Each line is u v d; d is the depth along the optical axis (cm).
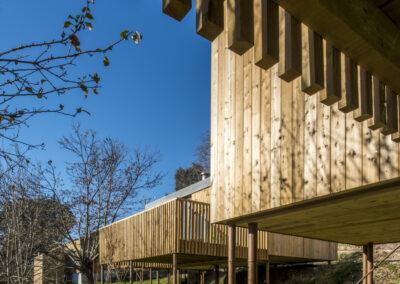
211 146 626
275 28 118
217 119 620
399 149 353
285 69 122
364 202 447
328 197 438
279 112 497
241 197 543
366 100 161
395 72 151
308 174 445
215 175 607
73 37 191
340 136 413
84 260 1283
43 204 1023
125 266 1204
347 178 398
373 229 652
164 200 1439
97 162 1412
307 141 451
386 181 367
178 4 103
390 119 177
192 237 865
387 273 1150
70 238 1280
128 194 1502
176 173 3062
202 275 1572
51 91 198
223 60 624
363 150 386
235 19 108
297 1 107
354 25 123
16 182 672
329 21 118
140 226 1013
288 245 1113
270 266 1588
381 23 136
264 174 507
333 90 140
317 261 1370
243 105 563
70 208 1316
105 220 1385
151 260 1138
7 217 607
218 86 628
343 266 1307
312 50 133
